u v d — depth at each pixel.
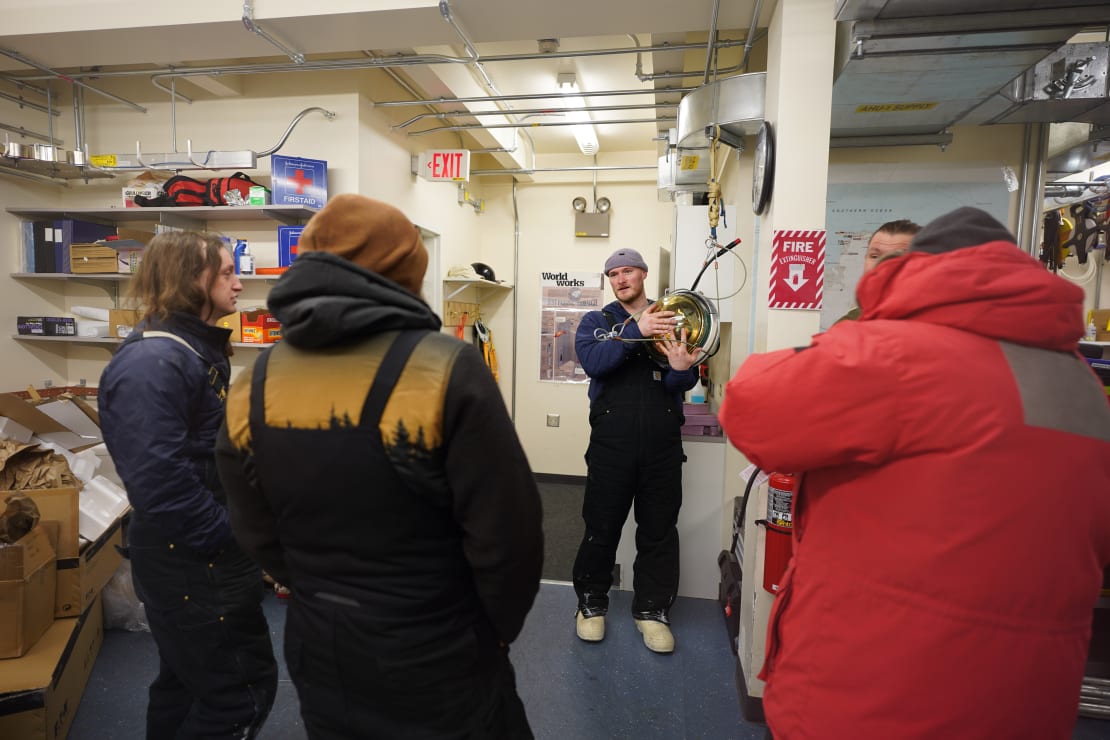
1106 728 1.93
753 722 1.90
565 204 5.22
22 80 3.14
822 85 1.77
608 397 2.29
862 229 2.38
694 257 2.87
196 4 2.29
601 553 2.34
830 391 0.76
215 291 1.41
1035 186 2.28
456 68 3.40
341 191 3.16
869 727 0.77
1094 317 2.43
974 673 0.72
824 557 0.84
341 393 0.81
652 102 4.08
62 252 3.24
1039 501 0.71
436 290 4.29
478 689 0.91
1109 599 2.03
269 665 1.49
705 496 2.69
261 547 0.97
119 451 1.27
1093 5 1.41
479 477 0.81
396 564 0.83
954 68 1.66
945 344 0.75
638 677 2.13
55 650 1.81
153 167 3.03
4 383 3.22
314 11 2.20
